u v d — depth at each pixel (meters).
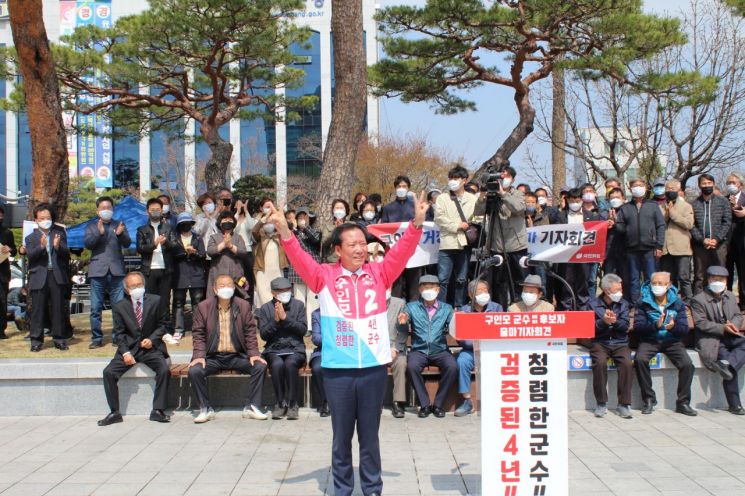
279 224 4.72
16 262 15.88
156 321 7.97
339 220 9.66
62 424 7.59
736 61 16.14
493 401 4.61
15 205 11.48
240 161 47.94
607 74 13.37
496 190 5.52
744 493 5.29
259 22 14.80
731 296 8.25
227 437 7.03
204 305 7.93
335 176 10.41
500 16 12.88
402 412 7.81
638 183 9.41
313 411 8.16
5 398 7.99
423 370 7.89
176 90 16.34
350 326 4.73
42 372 7.97
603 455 6.32
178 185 41.22
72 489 5.50
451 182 8.99
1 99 15.05
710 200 9.70
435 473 5.81
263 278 10.08
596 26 12.47
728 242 9.81
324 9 48.31
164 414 7.73
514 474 4.59
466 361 7.84
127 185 45.19
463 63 14.86
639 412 7.99
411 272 9.53
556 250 8.05
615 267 9.89
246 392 8.30
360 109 10.53
